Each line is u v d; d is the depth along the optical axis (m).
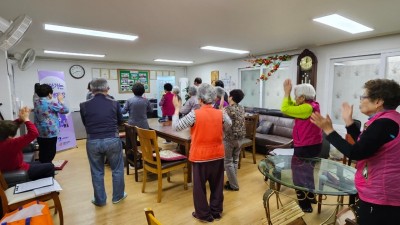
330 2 2.29
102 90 2.50
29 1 2.20
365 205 1.18
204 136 2.13
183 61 7.49
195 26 3.17
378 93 1.11
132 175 3.54
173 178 3.42
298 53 5.27
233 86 7.11
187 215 2.42
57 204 2.07
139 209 2.54
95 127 2.45
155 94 8.49
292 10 2.53
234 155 3.02
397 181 1.07
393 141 1.07
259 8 2.46
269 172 2.07
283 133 4.60
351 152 1.12
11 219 1.67
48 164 2.55
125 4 2.31
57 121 3.65
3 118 3.60
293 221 1.84
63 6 2.34
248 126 4.01
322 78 4.85
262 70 6.23
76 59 6.73
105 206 2.59
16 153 2.23
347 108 1.40
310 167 2.18
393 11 2.56
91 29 3.27
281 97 5.90
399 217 1.10
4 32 2.00
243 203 2.65
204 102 2.15
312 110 2.15
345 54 4.44
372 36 3.93
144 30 3.37
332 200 2.62
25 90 6.08
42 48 4.75
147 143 2.74
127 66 7.82
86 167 3.89
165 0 2.21
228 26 3.19
